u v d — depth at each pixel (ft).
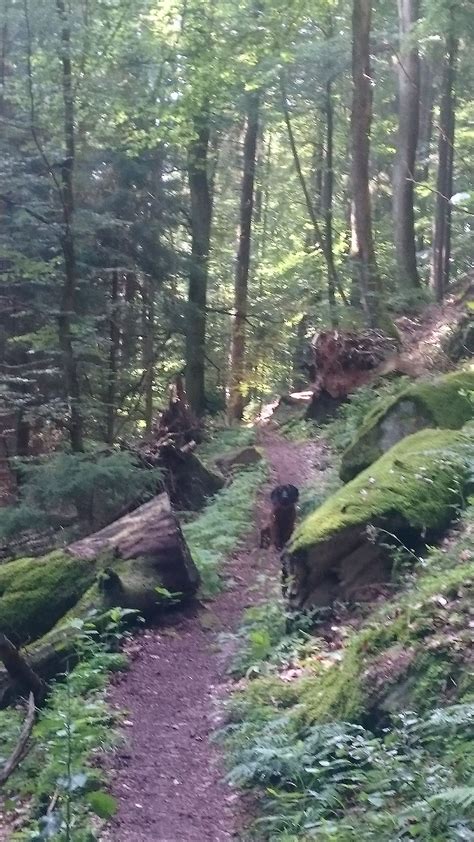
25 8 46.83
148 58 61.67
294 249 109.50
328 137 86.33
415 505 25.58
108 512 43.47
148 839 17.62
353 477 35.73
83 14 50.93
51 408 49.14
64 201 49.75
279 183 115.55
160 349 72.28
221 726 22.21
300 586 25.58
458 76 80.12
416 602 20.72
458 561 23.06
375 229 97.91
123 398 68.28
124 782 19.97
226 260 107.34
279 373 102.01
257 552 37.14
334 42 76.59
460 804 14.05
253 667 24.27
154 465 46.11
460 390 33.55
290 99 86.07
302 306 80.89
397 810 15.47
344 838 15.08
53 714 22.31
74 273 52.31
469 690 17.21
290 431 60.70
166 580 31.01
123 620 29.27
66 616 29.12
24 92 52.06
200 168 73.56
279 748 19.08
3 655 24.22
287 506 36.27
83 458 44.09
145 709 24.04
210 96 64.69
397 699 18.37
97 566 30.78
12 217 51.19
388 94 99.35
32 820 19.06
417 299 73.05
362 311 61.87
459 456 27.71
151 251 66.90
